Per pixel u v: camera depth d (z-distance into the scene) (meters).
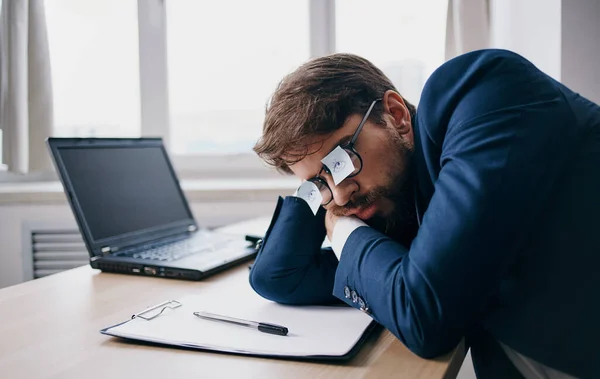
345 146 0.77
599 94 1.47
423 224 0.66
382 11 2.19
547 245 0.65
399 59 2.18
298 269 0.86
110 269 1.08
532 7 1.64
